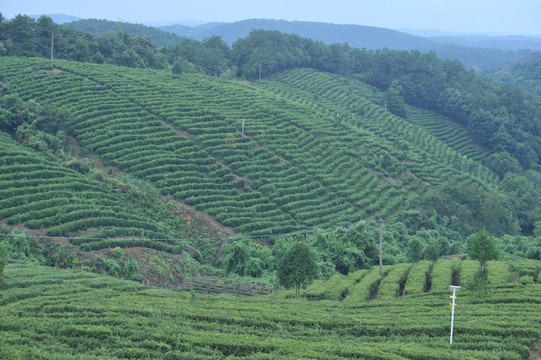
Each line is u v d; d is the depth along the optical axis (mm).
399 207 112250
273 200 96125
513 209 122188
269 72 192125
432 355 37750
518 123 177000
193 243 80562
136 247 71062
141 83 127750
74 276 55438
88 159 90688
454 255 85125
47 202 71250
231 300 53594
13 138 93438
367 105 175375
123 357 36344
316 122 133125
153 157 95688
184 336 39188
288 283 57625
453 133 175750
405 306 52875
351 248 79812
